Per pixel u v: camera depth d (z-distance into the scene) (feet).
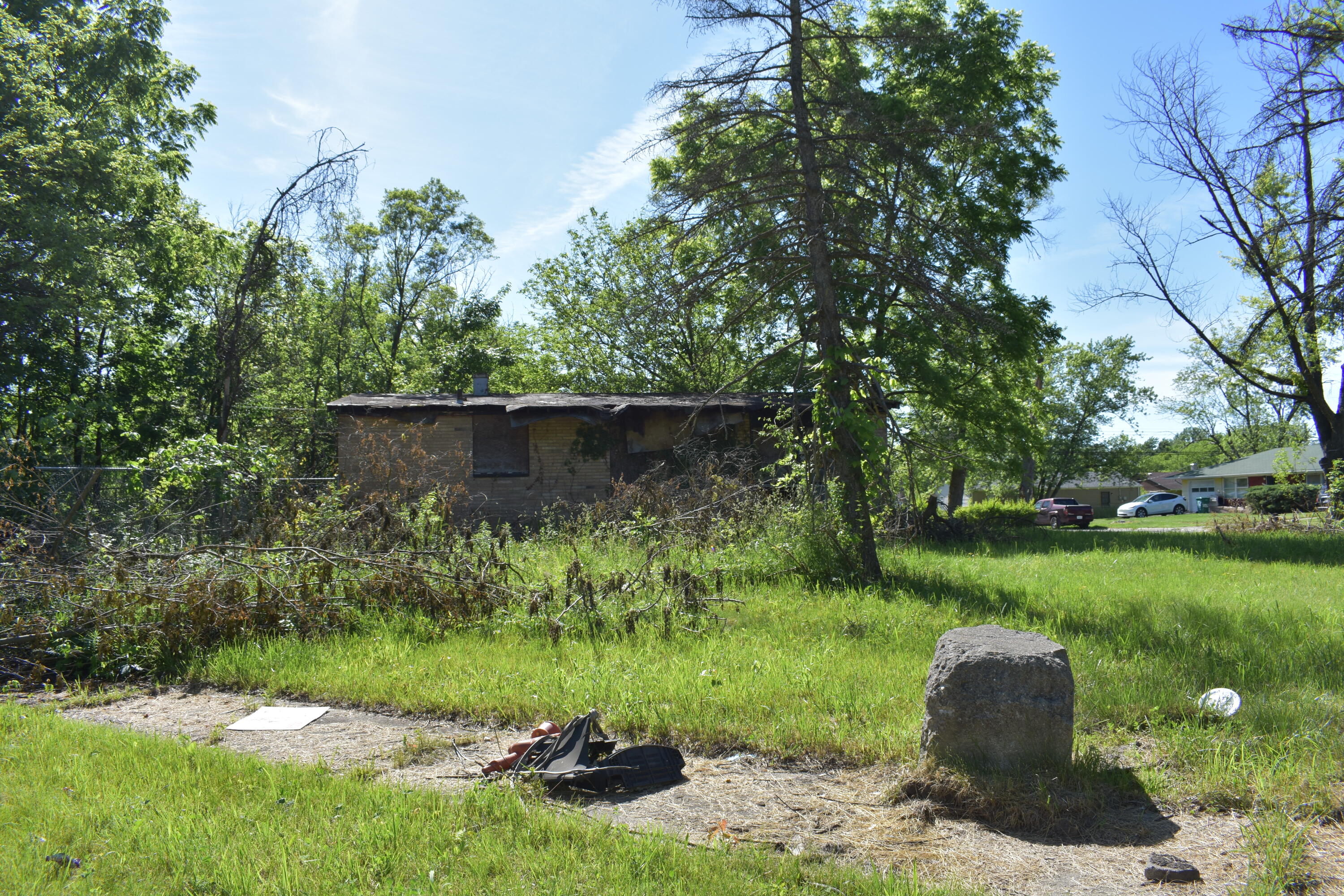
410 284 135.85
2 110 55.62
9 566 25.79
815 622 27.91
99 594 26.03
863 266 51.42
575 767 15.21
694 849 12.26
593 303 114.11
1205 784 14.51
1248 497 125.49
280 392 94.48
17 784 14.39
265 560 29.19
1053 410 193.26
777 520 39.58
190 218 70.64
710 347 45.11
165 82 71.61
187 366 80.12
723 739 17.54
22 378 66.90
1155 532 80.02
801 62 37.76
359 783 14.69
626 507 44.62
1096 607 30.81
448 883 10.86
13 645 24.67
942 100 67.97
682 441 64.59
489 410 65.26
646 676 21.39
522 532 60.18
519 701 19.74
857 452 36.86
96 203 60.70
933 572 39.52
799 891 10.95
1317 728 16.72
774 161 39.11
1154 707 18.40
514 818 13.15
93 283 58.75
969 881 11.43
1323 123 59.93
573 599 28.07
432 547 33.24
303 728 19.10
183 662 24.98
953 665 14.97
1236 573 42.65
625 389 108.06
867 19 51.65
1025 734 14.52
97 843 12.05
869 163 38.06
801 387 47.03
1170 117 80.23
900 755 16.14
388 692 21.07
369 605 28.99
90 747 16.49
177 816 12.94
